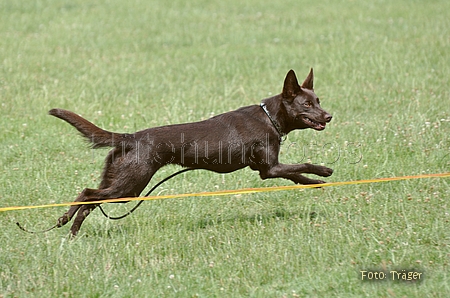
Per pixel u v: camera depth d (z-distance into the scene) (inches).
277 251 348.2
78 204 363.6
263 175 395.2
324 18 1069.8
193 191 438.9
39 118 586.2
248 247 354.0
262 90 681.6
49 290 313.9
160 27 1034.1
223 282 319.9
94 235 381.7
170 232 375.2
